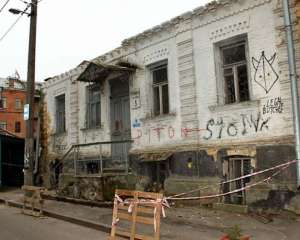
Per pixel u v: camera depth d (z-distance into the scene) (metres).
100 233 10.81
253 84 12.38
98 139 18.83
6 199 17.77
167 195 14.65
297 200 11.00
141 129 16.23
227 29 13.16
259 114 12.17
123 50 17.33
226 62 13.47
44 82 23.58
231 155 12.82
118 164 17.31
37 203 14.48
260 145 12.05
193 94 14.14
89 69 17.31
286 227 10.21
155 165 15.60
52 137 22.44
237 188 12.73
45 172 22.70
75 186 15.94
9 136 23.62
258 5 12.34
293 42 11.38
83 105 20.03
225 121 13.09
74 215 12.94
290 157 11.30
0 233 10.99
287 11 11.44
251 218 11.40
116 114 17.88
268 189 11.70
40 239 10.12
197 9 14.05
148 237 8.70
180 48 14.70
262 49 12.18
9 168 23.62
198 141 13.91
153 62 15.80
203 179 13.62
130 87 16.89
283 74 11.63
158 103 15.91
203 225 10.73
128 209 9.08
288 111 11.47
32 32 16.61
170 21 15.03
